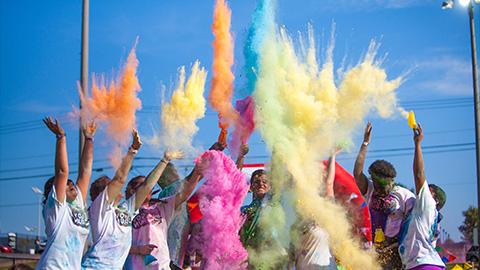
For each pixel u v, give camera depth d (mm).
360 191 7648
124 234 6645
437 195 7906
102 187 6852
